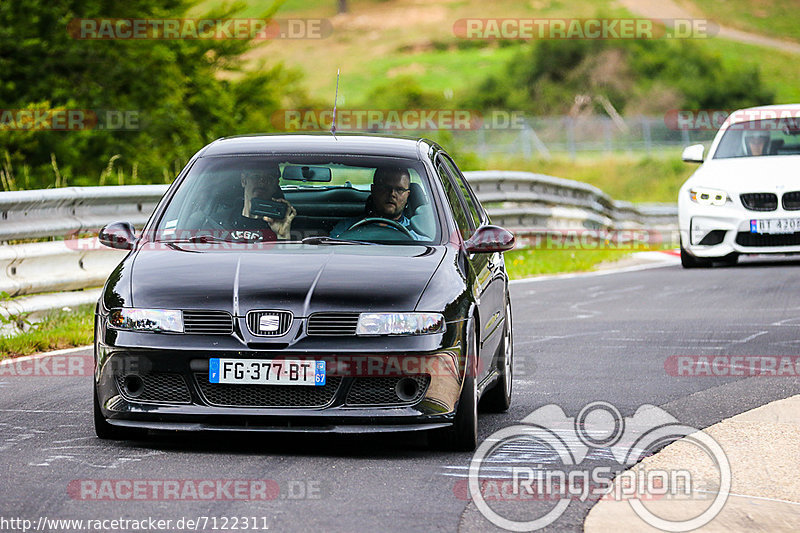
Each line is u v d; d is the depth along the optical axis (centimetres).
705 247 5934
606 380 3191
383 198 2653
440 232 2606
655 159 16912
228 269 2358
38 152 7831
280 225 2612
